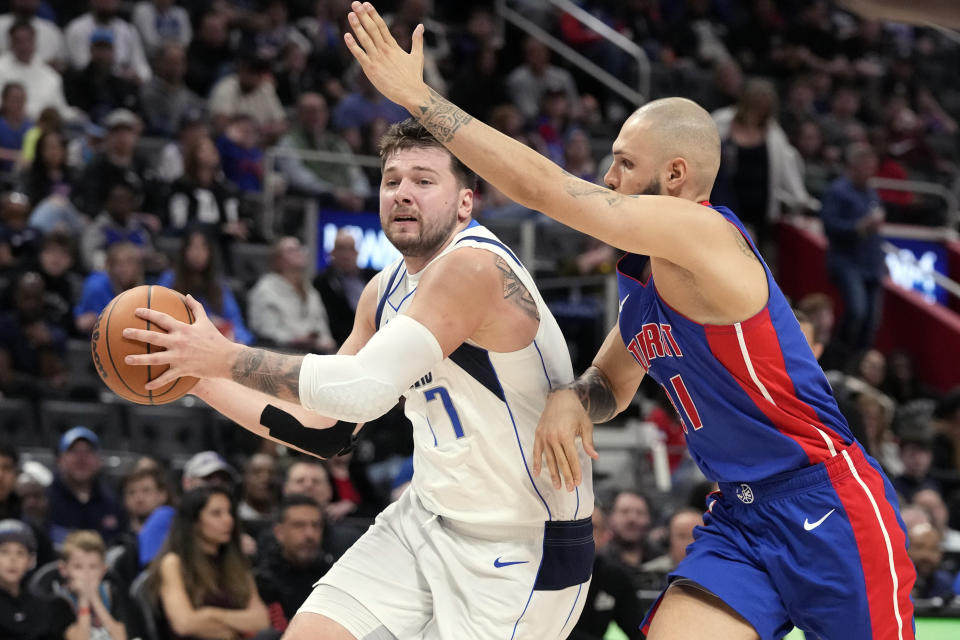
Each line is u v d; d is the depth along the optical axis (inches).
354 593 150.9
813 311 435.2
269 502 316.8
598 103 674.2
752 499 148.5
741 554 148.6
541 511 149.6
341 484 347.6
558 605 152.0
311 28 629.6
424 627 152.9
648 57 700.0
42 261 423.8
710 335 143.7
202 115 549.6
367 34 131.6
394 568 152.5
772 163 503.8
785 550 145.7
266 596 261.7
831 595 143.9
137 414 389.7
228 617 251.9
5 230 430.9
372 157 526.3
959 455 460.1
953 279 607.2
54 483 329.1
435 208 145.7
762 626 144.7
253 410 159.3
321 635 148.5
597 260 478.0
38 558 286.7
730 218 144.6
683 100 151.1
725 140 502.9
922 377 577.3
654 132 148.3
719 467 151.0
